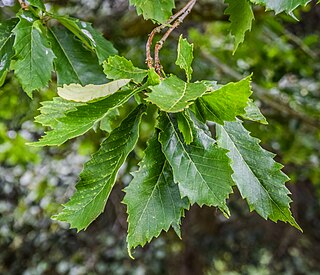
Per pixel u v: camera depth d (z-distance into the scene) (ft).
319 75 7.13
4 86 4.18
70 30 2.53
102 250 9.75
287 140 6.76
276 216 1.95
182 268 9.91
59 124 1.76
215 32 6.38
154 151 1.88
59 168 8.24
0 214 9.01
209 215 9.77
